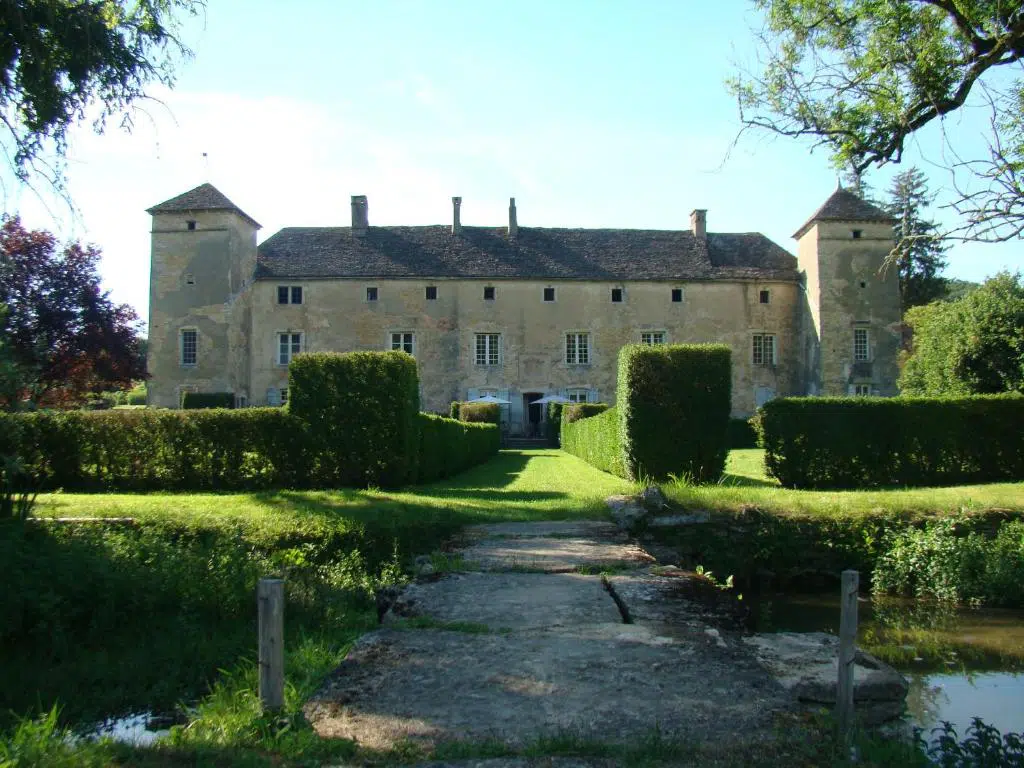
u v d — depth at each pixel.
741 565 10.59
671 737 3.94
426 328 43.06
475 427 24.20
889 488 14.23
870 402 14.91
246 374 41.91
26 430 14.02
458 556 8.38
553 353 43.56
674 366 13.98
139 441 14.33
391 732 4.04
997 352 21.03
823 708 4.62
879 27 13.88
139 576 7.40
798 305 44.56
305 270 42.88
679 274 44.16
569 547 8.90
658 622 5.99
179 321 39.59
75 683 5.91
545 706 4.36
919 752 4.10
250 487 14.26
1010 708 6.01
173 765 3.76
